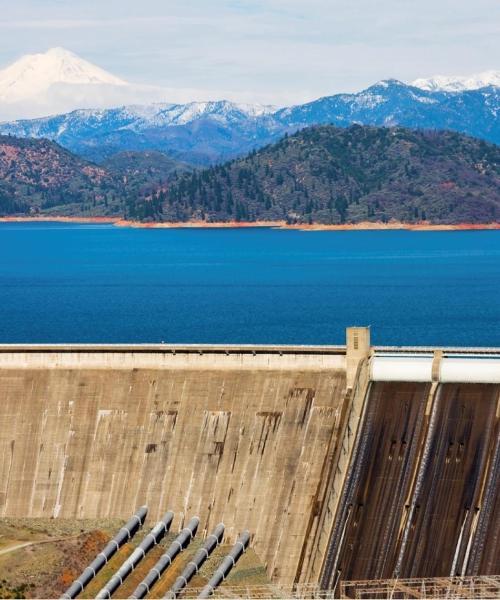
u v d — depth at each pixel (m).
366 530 137.62
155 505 150.75
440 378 144.00
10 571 141.12
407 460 141.12
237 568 140.62
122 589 136.12
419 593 126.50
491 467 136.38
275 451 150.00
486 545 131.62
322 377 152.88
